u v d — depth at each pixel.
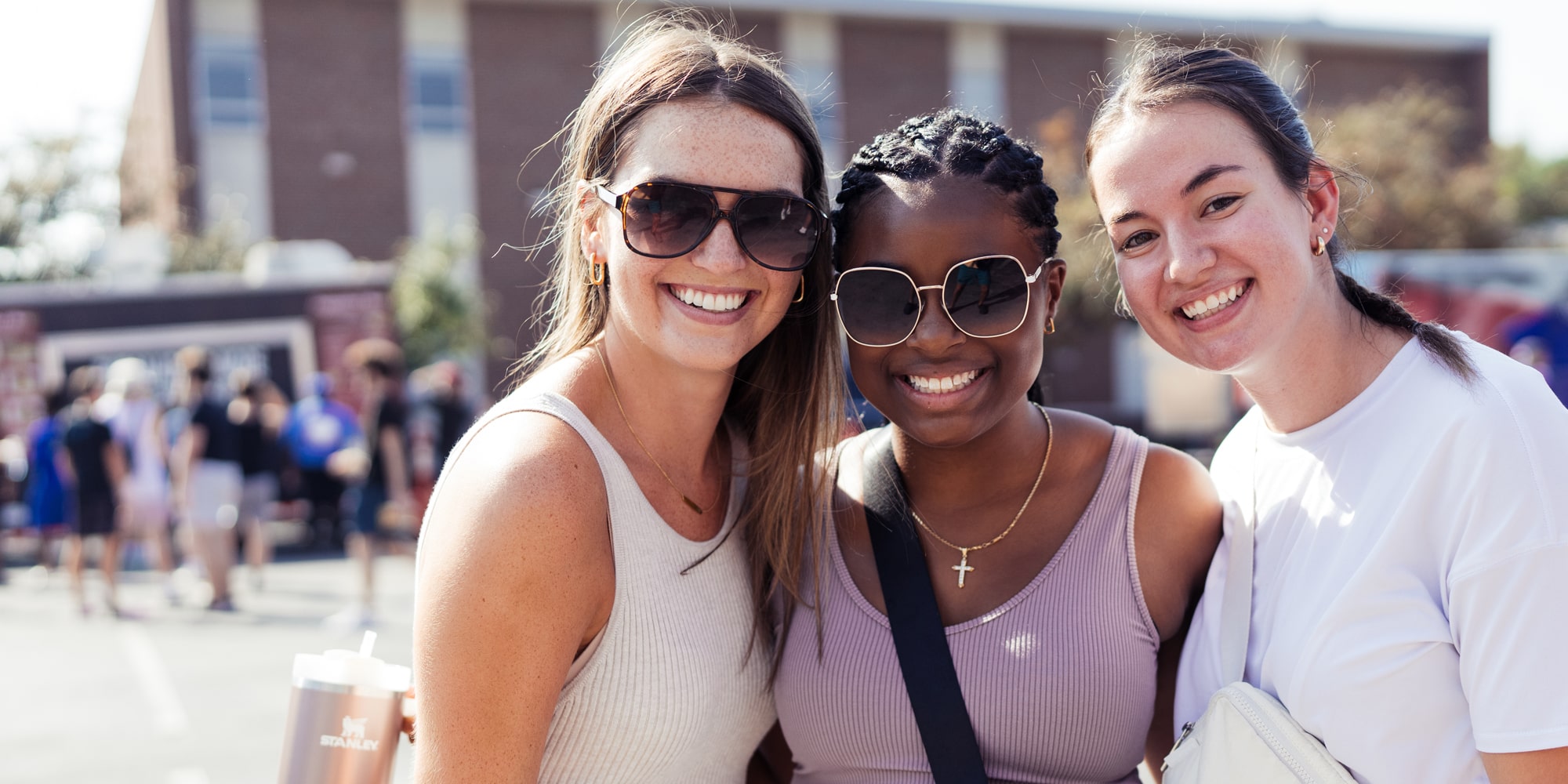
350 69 18.17
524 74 18.86
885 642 1.83
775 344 1.93
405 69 18.39
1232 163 1.62
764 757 2.10
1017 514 1.86
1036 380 2.05
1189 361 1.72
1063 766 1.77
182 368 8.80
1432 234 18.98
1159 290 1.69
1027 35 21.30
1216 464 1.98
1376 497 1.58
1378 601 1.53
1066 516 1.86
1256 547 1.78
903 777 1.80
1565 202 29.58
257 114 17.84
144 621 8.23
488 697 1.46
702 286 1.65
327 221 18.09
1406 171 19.61
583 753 1.63
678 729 1.67
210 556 8.54
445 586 1.46
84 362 11.95
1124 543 1.82
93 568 11.70
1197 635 1.83
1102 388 20.64
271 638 7.40
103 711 5.67
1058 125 18.36
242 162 17.78
